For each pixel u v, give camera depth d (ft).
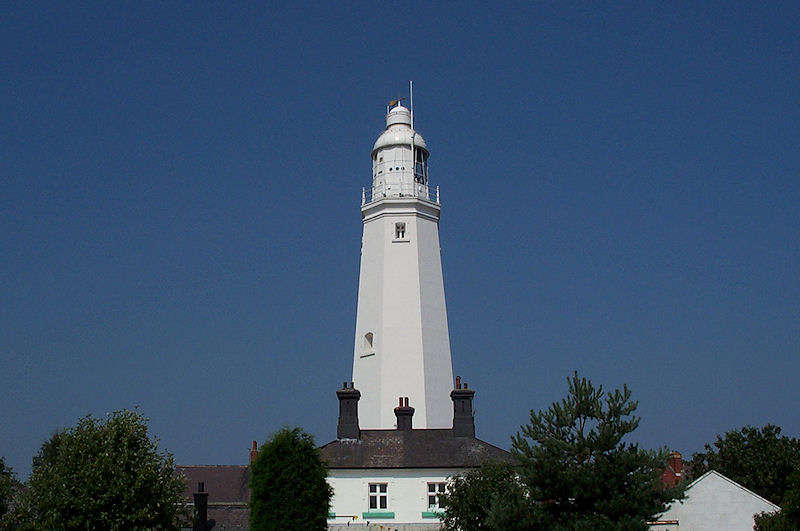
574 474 126.82
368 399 242.17
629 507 124.26
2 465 155.33
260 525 137.49
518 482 150.10
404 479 174.50
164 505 136.77
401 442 181.57
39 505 132.36
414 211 253.24
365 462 175.94
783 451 237.45
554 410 132.05
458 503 152.76
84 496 131.34
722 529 181.47
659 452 129.49
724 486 183.32
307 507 138.21
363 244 257.96
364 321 249.75
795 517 169.89
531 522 126.21
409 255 250.16
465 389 186.39
